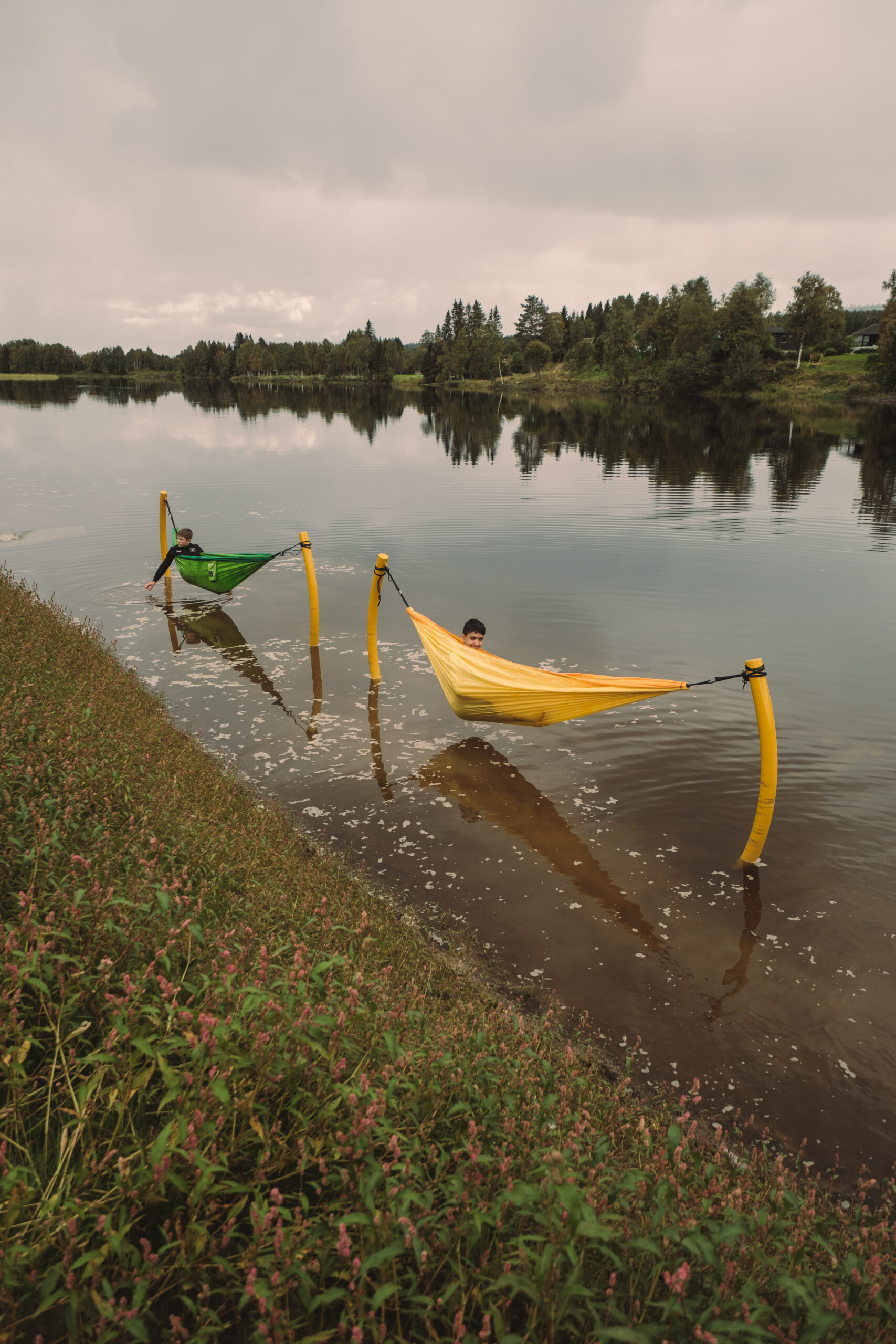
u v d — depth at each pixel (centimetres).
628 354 11519
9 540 1861
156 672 1120
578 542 1909
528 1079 358
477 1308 229
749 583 1552
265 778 835
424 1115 299
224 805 680
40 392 10400
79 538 1895
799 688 1058
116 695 877
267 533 1978
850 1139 434
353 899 604
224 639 1259
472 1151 252
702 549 1836
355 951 485
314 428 5278
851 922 618
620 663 1141
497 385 14788
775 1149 425
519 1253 225
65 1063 257
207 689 1064
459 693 928
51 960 300
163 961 312
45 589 1490
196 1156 216
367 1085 272
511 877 672
